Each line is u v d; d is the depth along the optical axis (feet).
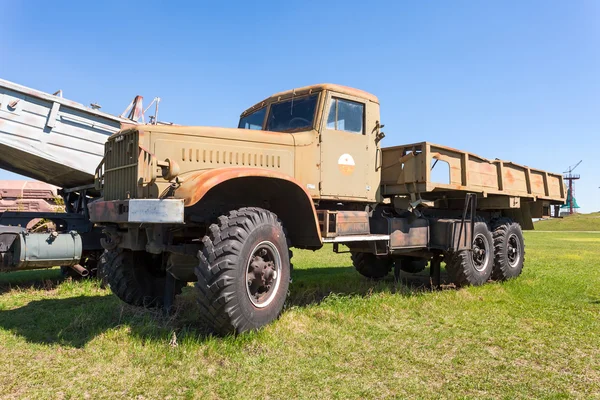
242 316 11.89
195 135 14.14
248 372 9.91
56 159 20.63
